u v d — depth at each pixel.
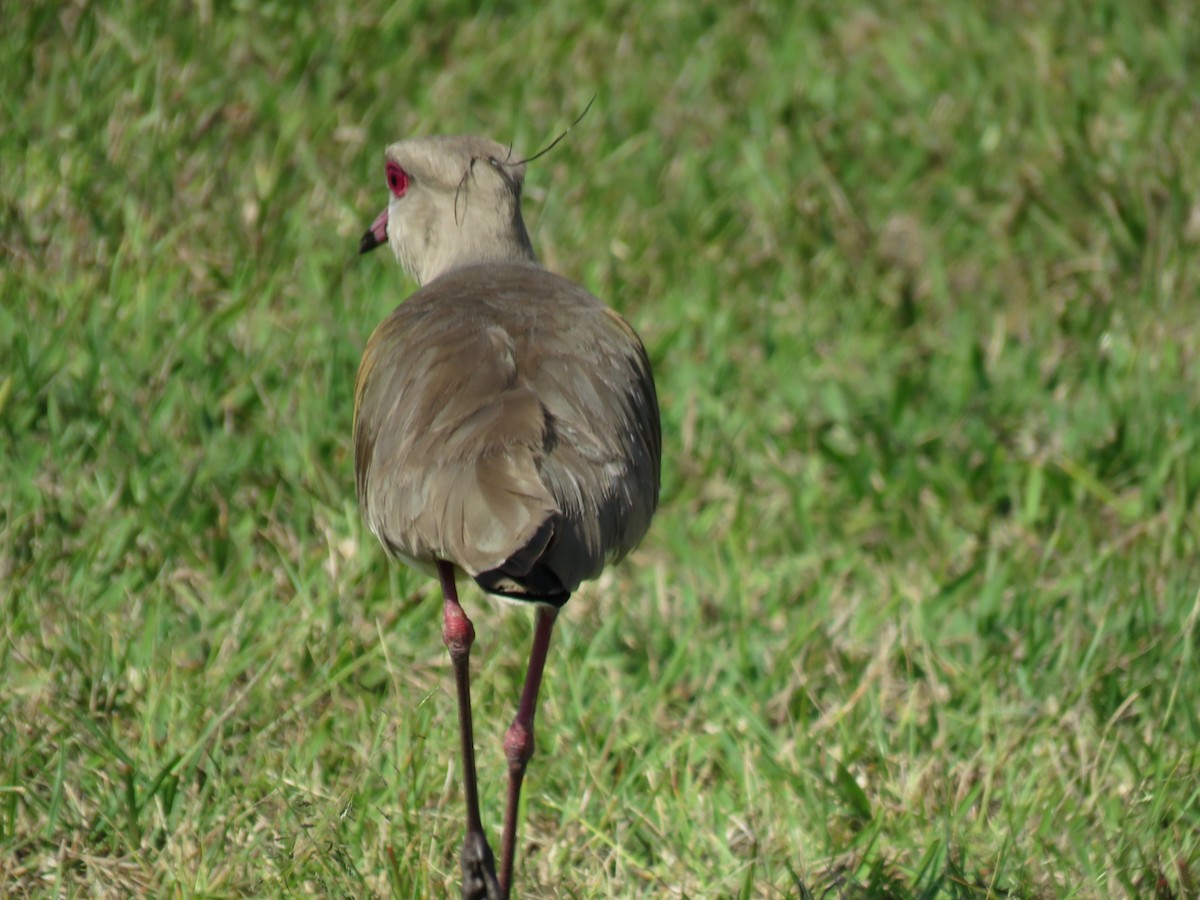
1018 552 11.67
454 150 9.96
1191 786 9.52
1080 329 13.80
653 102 15.73
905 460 12.55
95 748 9.38
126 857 8.80
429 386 8.20
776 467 12.30
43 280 12.55
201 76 14.66
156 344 12.31
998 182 15.11
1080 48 16.50
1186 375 13.21
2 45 14.30
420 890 8.65
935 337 13.90
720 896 8.90
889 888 8.93
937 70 16.25
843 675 10.67
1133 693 10.05
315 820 8.91
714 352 13.22
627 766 9.81
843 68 16.48
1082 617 11.04
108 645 9.97
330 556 10.85
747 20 16.98
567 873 9.06
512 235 9.92
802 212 14.52
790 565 11.62
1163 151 15.04
